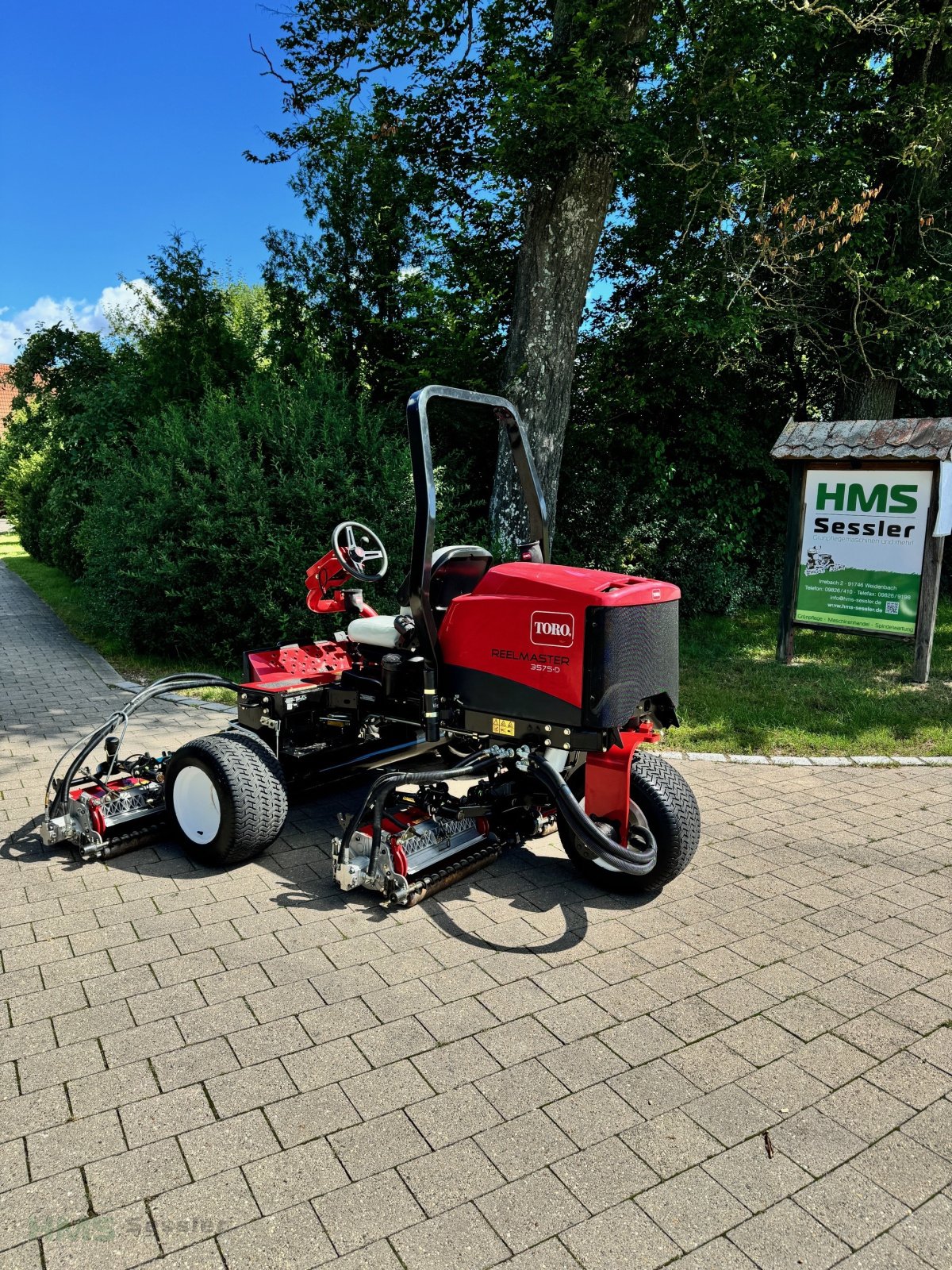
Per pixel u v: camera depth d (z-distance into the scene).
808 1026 3.04
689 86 8.31
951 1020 3.09
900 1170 2.39
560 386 8.94
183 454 8.74
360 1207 2.23
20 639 10.98
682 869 3.91
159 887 4.04
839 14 9.30
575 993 3.21
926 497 7.96
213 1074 2.74
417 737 4.45
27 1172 2.34
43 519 19.44
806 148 8.84
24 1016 3.04
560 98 7.98
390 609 8.40
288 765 4.53
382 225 12.25
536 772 3.55
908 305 10.60
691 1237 2.16
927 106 9.75
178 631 8.89
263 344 13.25
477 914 3.81
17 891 3.99
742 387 12.29
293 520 8.29
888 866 4.36
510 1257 2.09
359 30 9.78
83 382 14.55
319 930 3.64
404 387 11.19
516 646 3.54
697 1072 2.78
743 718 6.91
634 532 11.41
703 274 9.76
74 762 4.37
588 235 8.66
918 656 8.17
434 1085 2.70
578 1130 2.52
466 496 10.33
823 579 8.73
